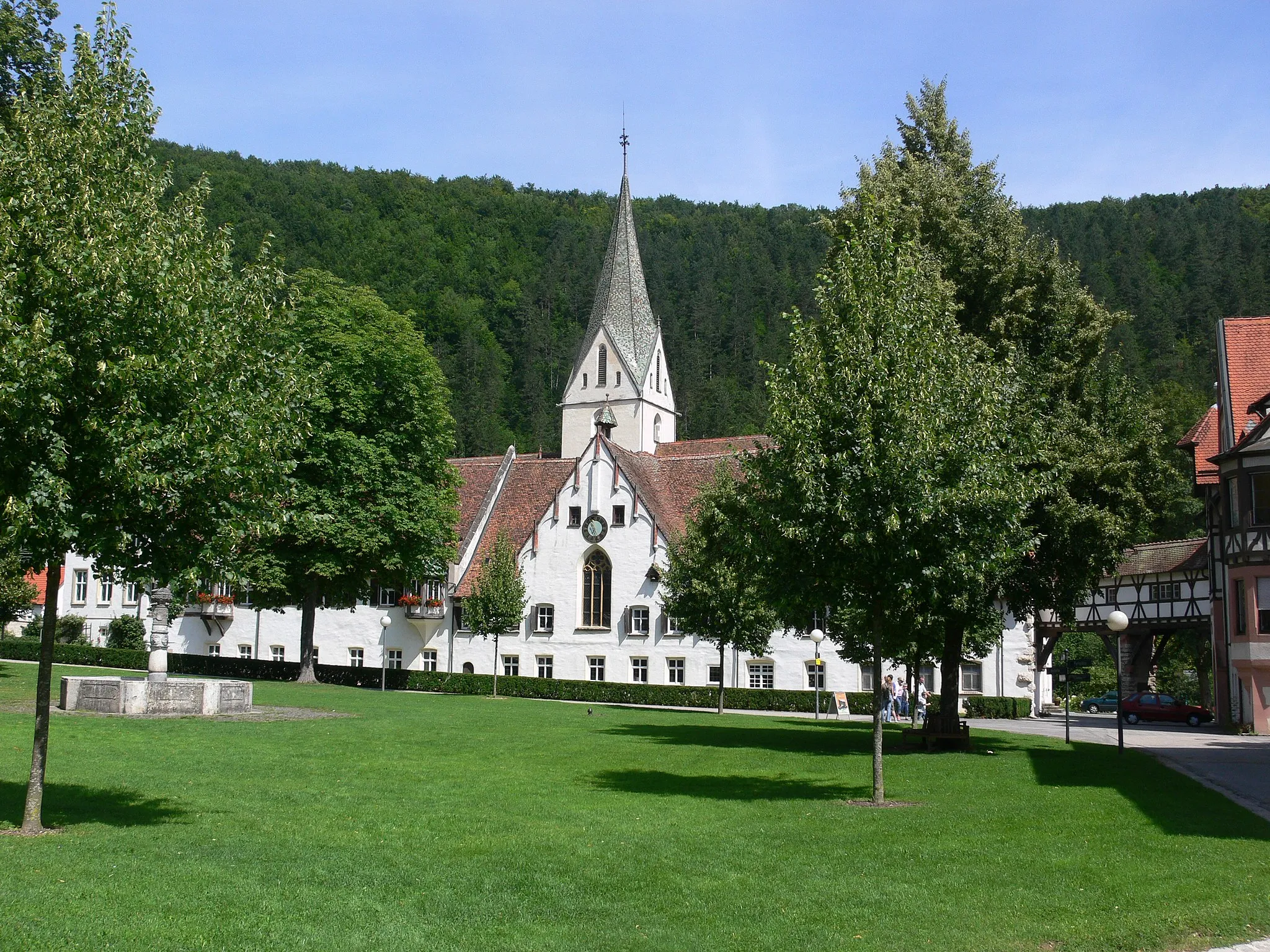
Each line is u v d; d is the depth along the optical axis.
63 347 13.69
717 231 195.00
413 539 52.75
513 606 60.12
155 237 14.98
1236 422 47.62
